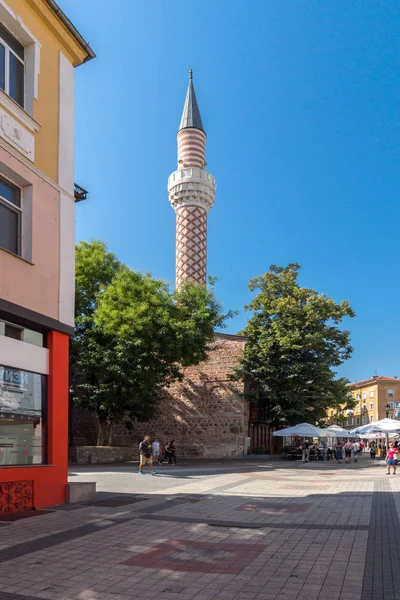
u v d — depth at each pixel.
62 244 12.70
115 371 26.80
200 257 40.84
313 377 36.44
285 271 40.28
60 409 12.07
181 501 12.41
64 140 13.20
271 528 9.11
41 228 11.97
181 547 7.67
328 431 33.16
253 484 16.80
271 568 6.56
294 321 36.88
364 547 7.62
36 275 11.64
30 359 11.34
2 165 10.93
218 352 36.59
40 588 5.76
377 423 30.62
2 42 11.59
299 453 35.84
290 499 12.98
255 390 35.84
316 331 36.84
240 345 36.41
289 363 36.81
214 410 35.78
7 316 10.80
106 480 17.31
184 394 36.66
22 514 10.23
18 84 12.08
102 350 27.27
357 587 5.78
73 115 13.77
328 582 5.97
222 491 14.72
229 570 6.48
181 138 43.78
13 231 11.52
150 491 14.50
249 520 9.90
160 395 35.16
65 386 12.36
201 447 35.53
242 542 8.00
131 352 26.30
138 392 28.25
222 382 36.00
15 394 10.89
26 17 12.06
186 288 31.31
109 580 6.07
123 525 9.27
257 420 37.47
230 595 5.55
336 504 12.05
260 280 39.41
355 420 89.12
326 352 37.28
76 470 21.56
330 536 8.41
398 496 13.52
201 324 28.73
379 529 8.96
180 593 5.63
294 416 36.91
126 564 6.74
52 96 12.88
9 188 11.52
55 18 12.90
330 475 21.08
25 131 11.70
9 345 10.72
